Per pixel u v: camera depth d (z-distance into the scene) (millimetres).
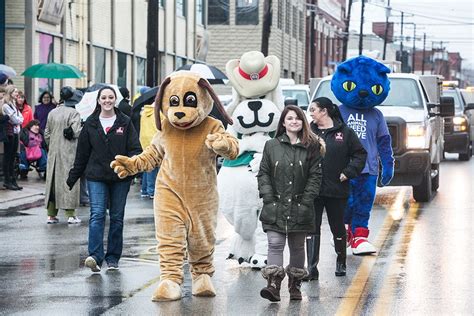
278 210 10250
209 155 10477
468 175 28203
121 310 9875
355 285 11156
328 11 87750
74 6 31656
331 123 11805
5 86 21078
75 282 11438
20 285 11242
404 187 23969
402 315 9555
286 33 67062
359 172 11617
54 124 16734
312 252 11500
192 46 49188
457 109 35844
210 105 10461
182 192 10406
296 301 10312
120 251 12367
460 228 15961
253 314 9688
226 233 15820
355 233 13430
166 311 9820
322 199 11648
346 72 13672
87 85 33156
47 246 14289
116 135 12117
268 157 10398
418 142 19391
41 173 25344
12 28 28094
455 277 11555
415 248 13836
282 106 12547
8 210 18812
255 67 12250
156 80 30188
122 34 37250
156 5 29984
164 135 10523
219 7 61438
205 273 10633
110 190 12281
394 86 20688
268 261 10328
